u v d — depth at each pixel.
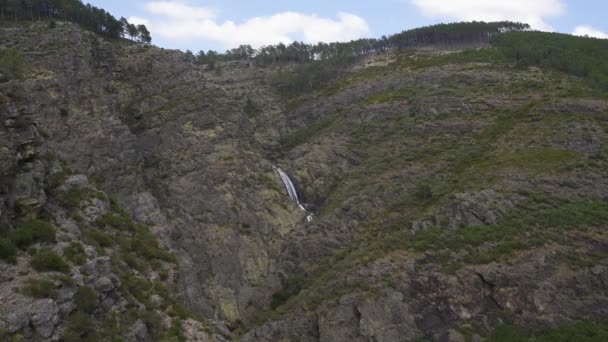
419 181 85.25
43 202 33.34
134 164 77.12
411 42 173.62
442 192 78.19
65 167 45.78
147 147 85.75
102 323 31.62
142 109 89.94
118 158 74.25
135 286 39.62
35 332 26.14
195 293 66.19
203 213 80.56
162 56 99.88
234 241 78.94
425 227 71.00
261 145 113.00
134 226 49.78
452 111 101.81
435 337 56.31
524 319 55.31
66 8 95.38
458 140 93.25
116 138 75.25
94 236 41.22
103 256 36.25
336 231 83.00
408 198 81.62
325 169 102.50
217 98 99.25
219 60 178.25
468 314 57.25
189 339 38.31
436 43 168.50
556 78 106.31
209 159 87.25
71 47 77.62
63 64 74.69
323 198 97.88
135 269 43.34
